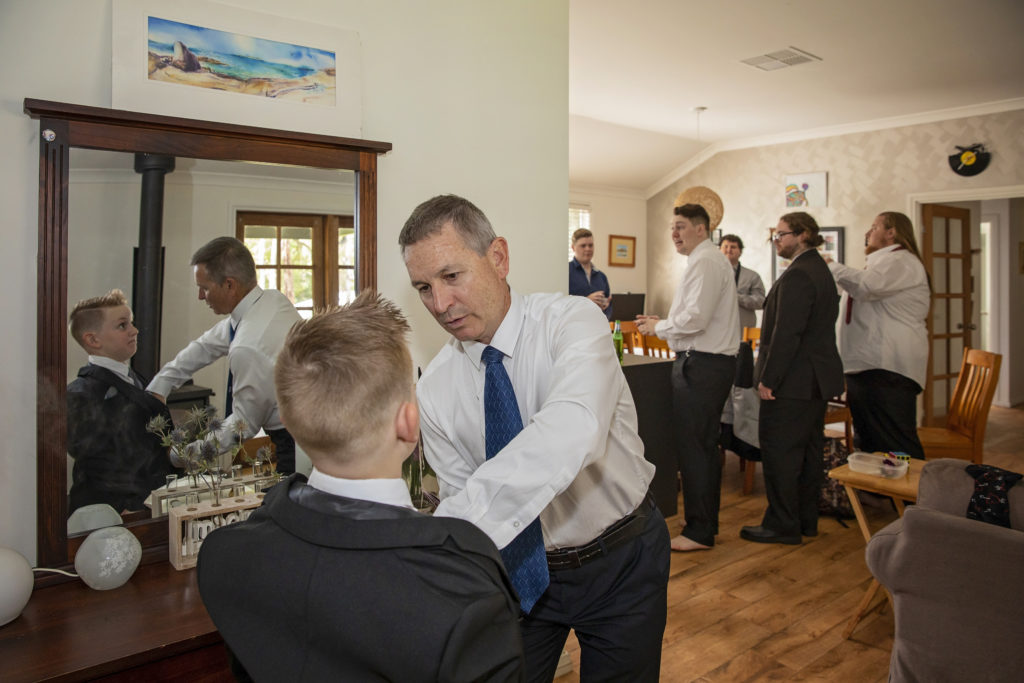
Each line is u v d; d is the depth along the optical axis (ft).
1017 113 17.70
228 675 4.20
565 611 4.41
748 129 21.94
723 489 14.06
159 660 3.95
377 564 2.19
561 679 7.22
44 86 4.55
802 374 10.36
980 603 4.67
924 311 12.51
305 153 5.41
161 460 5.02
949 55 14.60
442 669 2.06
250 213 5.27
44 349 4.53
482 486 3.18
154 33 4.81
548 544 4.30
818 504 12.07
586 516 4.23
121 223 4.76
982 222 24.06
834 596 9.01
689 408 10.28
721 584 9.36
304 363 2.44
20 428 4.59
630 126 21.52
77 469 4.69
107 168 4.69
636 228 26.84
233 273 5.22
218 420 5.24
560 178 7.17
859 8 12.17
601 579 4.33
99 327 4.72
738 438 13.53
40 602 4.38
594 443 3.30
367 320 2.55
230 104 5.12
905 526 5.06
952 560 4.78
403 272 6.13
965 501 4.98
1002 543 4.52
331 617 2.15
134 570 4.66
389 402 2.48
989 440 18.85
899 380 12.30
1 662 3.68
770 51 14.53
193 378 5.12
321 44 5.51
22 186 4.52
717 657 7.52
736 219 24.02
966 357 12.66
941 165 19.07
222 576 2.39
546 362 4.00
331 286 5.65
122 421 4.84
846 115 19.85
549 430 3.27
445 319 3.80
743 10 12.32
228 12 5.09
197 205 5.05
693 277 10.03
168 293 4.98
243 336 5.30
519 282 6.91
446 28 6.29
